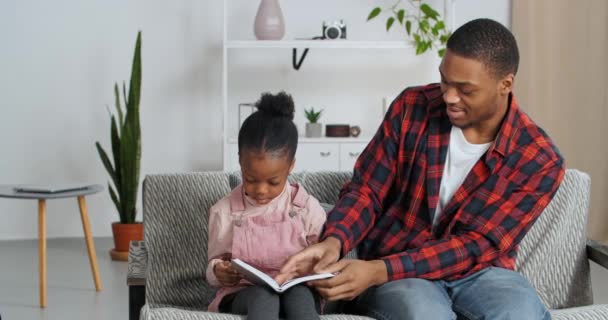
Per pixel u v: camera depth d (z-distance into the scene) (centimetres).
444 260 172
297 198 180
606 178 388
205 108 431
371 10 428
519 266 196
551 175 178
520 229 176
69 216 432
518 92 410
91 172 430
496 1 428
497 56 168
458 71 167
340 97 434
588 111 390
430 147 179
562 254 197
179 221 195
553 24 398
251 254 175
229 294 173
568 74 395
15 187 319
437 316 158
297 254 164
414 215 181
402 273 171
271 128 169
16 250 405
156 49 427
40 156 427
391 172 183
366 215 180
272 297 157
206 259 193
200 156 433
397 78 434
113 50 425
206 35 428
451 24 401
